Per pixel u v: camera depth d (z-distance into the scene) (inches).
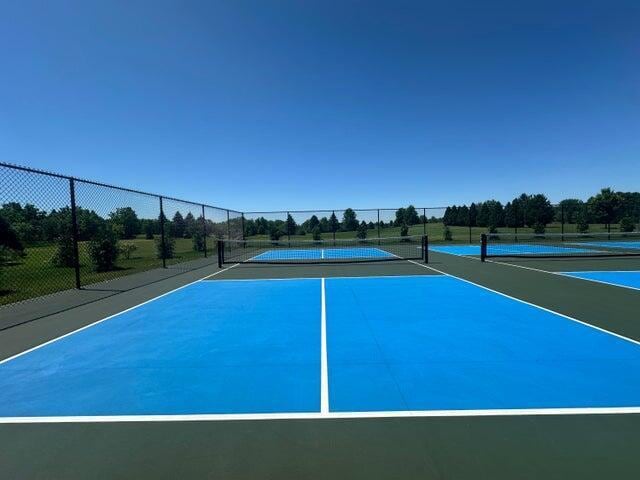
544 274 480.1
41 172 355.3
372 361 190.2
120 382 169.3
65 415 139.9
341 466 107.0
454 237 1256.8
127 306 328.2
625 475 102.0
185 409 142.5
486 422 130.1
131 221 717.9
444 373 173.6
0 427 132.0
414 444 117.3
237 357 199.5
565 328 244.8
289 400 148.4
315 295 366.6
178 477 103.4
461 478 101.3
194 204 733.3
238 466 107.8
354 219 1195.3
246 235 1210.6
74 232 414.9
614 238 1213.1
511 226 1338.6
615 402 144.3
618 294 350.9
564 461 108.2
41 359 200.2
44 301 350.6
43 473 106.2
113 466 108.8
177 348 215.6
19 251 500.1
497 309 298.7
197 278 493.7
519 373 173.0
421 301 331.3
